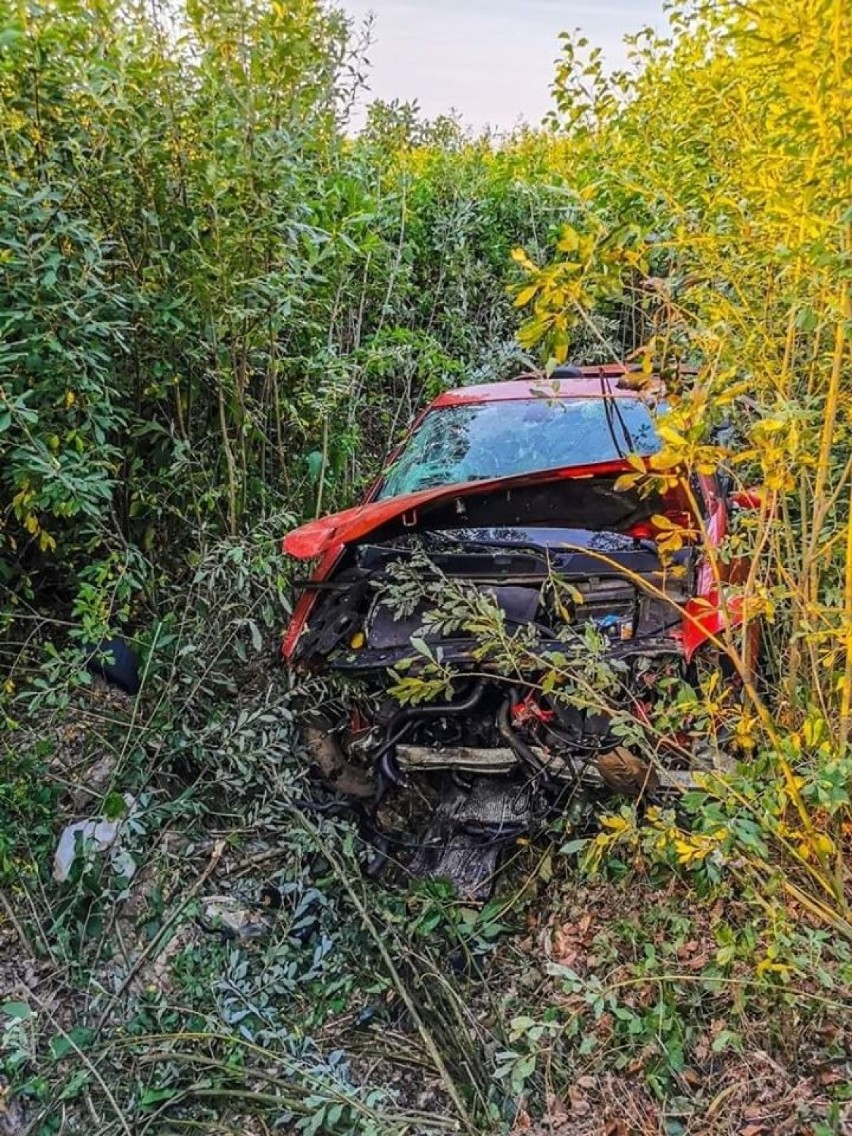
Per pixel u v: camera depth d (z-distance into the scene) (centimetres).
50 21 341
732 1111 227
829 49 187
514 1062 232
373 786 335
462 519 367
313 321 482
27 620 389
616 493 351
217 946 294
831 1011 241
